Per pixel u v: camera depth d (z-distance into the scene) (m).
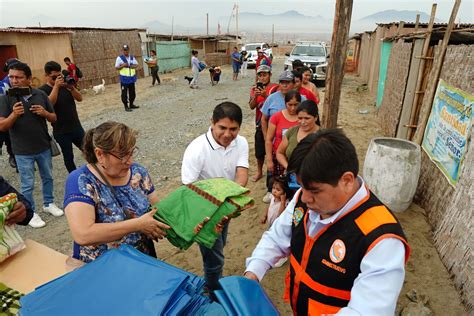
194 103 11.74
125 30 17.53
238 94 13.48
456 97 3.61
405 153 3.86
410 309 2.60
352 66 21.97
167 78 18.50
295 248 1.38
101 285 1.21
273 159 3.69
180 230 1.71
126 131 1.65
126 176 1.87
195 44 28.11
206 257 2.48
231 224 4.05
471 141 3.07
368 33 16.89
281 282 3.06
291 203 1.53
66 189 1.69
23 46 12.07
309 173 1.10
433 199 3.91
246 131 8.16
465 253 2.83
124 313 1.08
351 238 1.17
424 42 5.32
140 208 1.86
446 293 2.80
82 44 14.60
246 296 1.12
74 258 1.82
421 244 3.43
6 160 6.45
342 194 1.16
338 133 1.14
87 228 1.60
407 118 6.00
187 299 1.15
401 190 3.95
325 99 3.86
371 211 1.18
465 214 2.96
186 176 2.32
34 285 1.64
